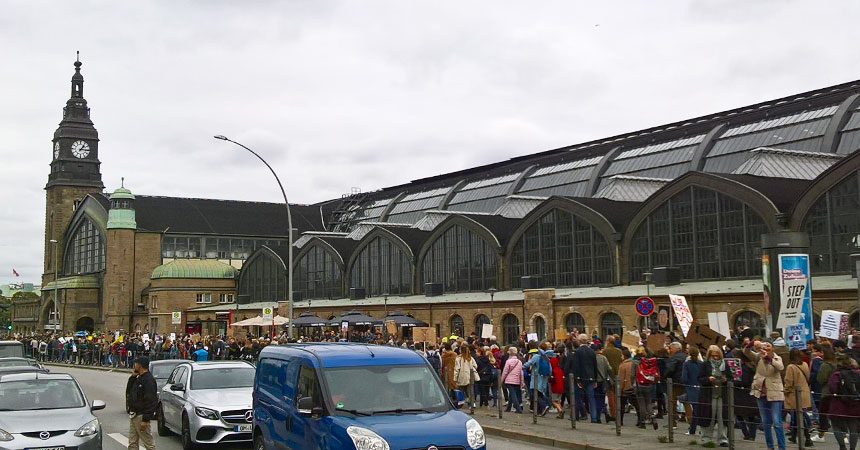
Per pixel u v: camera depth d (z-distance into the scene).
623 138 74.50
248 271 96.25
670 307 29.89
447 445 11.83
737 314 41.59
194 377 20.38
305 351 14.09
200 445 19.27
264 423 15.05
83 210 112.25
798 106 58.19
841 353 16.86
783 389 17.30
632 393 22.11
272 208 119.56
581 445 18.70
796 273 20.98
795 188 47.97
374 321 50.72
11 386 17.47
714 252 48.22
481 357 26.97
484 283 65.00
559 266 58.88
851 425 16.19
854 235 41.25
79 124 121.44
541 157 82.50
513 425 22.33
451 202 86.00
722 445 17.67
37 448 15.26
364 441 11.55
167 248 106.88
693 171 49.31
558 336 36.19
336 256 81.25
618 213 56.81
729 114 66.44
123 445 20.67
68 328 106.62
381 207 101.69
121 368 59.28
